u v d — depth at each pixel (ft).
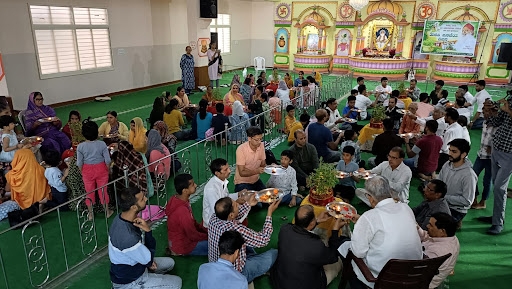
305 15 53.31
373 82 46.91
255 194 11.83
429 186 11.72
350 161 15.02
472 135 24.68
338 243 9.90
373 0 48.37
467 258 11.99
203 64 41.68
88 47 33.86
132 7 37.60
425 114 23.17
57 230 13.53
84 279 11.06
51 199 14.74
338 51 52.42
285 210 14.73
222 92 40.47
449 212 11.62
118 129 19.39
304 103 28.99
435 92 26.96
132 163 14.20
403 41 48.42
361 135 21.40
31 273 11.25
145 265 9.55
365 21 49.11
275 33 56.13
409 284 8.32
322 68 52.85
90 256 12.05
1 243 12.71
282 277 9.52
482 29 43.73
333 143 18.79
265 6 55.88
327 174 11.42
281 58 56.75
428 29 46.09
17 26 28.14
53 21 30.58
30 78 29.58
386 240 8.39
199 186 17.07
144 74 40.50
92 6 33.37
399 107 24.66
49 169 14.33
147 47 40.27
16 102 28.89
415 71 48.55
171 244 11.68
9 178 13.65
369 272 8.70
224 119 21.94
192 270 11.27
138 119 17.79
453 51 45.55
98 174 13.60
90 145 13.37
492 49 43.96
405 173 13.39
